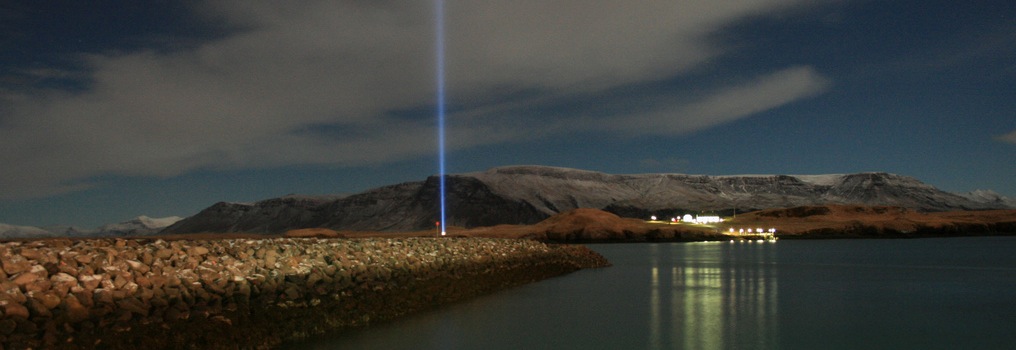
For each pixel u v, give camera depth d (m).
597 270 56.25
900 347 22.61
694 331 25.09
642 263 66.38
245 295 21.88
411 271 33.75
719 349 21.98
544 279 46.84
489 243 50.38
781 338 23.83
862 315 29.44
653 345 22.38
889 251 96.31
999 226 184.00
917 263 66.69
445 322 26.11
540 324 26.09
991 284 44.31
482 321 26.53
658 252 93.31
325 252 29.66
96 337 16.02
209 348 17.75
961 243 132.12
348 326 24.03
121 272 19.39
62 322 16.16
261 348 19.55
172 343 17.11
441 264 37.50
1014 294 38.34
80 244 20.73
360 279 28.53
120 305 17.81
